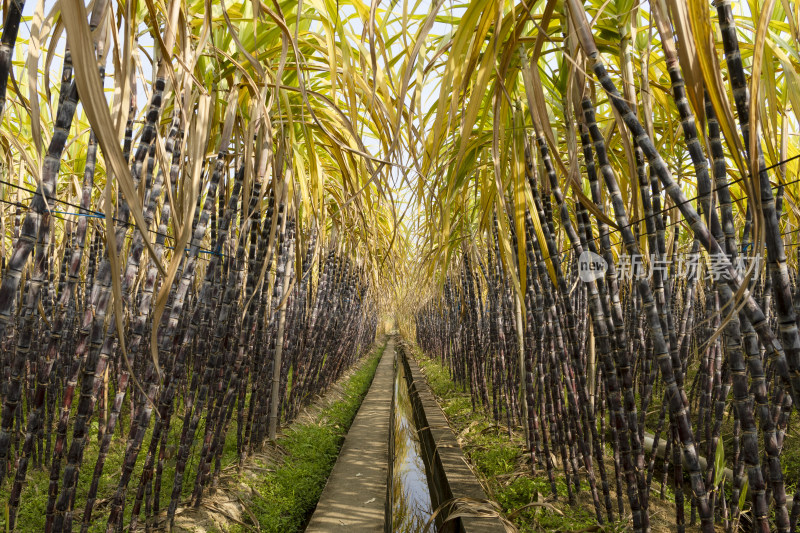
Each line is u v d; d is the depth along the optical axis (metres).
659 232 1.61
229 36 2.14
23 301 2.70
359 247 6.37
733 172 2.26
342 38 1.83
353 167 2.57
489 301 4.46
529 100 1.41
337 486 3.25
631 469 1.78
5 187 2.20
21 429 2.98
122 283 1.62
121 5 1.15
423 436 4.85
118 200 1.50
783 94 1.87
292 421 4.61
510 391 3.92
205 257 3.11
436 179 2.65
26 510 2.32
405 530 3.15
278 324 3.94
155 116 1.43
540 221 2.24
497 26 1.36
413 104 1.59
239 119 2.29
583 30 1.18
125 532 2.19
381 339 21.94
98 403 3.16
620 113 1.15
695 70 0.97
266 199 3.10
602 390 2.93
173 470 2.96
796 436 3.04
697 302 3.89
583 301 3.16
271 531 2.56
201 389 2.32
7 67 0.89
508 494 2.74
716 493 2.21
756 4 1.29
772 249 0.99
